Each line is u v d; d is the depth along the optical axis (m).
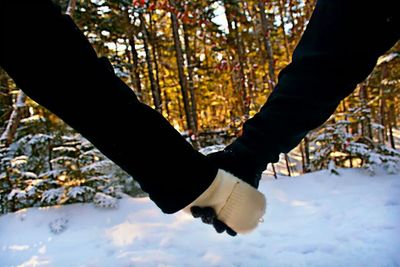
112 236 3.51
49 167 5.45
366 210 3.64
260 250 2.94
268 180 5.00
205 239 3.25
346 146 5.46
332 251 2.80
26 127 5.77
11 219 4.06
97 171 4.84
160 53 13.23
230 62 7.81
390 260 2.53
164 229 3.54
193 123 9.38
